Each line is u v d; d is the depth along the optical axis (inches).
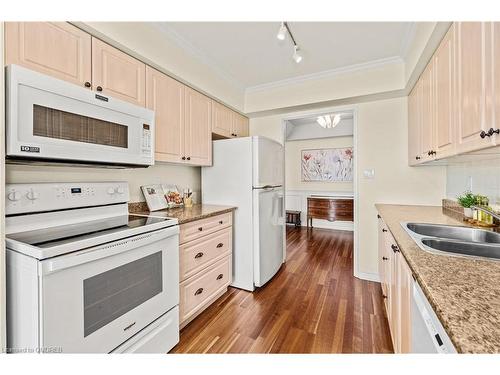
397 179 100.7
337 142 206.2
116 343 46.7
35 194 50.9
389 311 63.9
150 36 69.6
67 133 47.1
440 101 57.4
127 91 63.7
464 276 29.0
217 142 101.3
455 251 45.4
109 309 45.4
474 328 19.6
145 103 69.0
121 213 70.5
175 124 80.4
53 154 44.4
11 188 47.5
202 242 78.2
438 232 58.9
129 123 59.9
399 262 48.3
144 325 53.0
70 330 39.0
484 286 26.5
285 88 113.9
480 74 38.1
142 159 63.3
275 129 127.0
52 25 48.1
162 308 58.0
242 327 70.5
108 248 44.5
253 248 94.8
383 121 102.8
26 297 37.2
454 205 78.7
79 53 52.9
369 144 105.3
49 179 57.9
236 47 84.7
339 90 101.8
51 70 47.9
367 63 94.8
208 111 98.0
